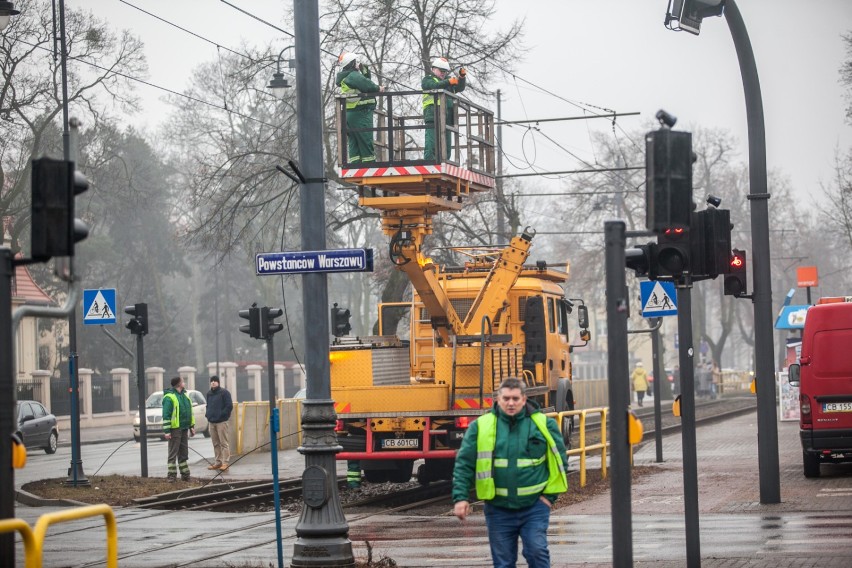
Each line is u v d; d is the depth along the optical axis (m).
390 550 29.25
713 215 23.84
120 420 127.19
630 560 18.83
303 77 26.20
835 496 36.59
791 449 55.84
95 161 114.75
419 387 42.50
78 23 96.50
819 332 41.47
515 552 18.70
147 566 27.81
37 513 41.28
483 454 18.44
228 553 30.02
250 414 69.81
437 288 43.94
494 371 42.09
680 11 33.66
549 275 52.41
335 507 25.75
